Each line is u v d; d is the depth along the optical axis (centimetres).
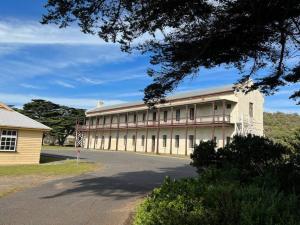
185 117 4169
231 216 275
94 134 6006
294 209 284
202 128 3919
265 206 278
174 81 765
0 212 792
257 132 3762
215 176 470
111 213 782
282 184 425
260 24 640
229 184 381
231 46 706
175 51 718
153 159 2939
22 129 2281
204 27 668
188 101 4056
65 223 692
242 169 550
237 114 3625
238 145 648
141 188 1188
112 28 657
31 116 6675
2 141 2203
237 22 645
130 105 5153
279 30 675
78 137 6325
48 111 6794
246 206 277
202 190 362
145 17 642
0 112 2392
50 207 852
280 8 598
